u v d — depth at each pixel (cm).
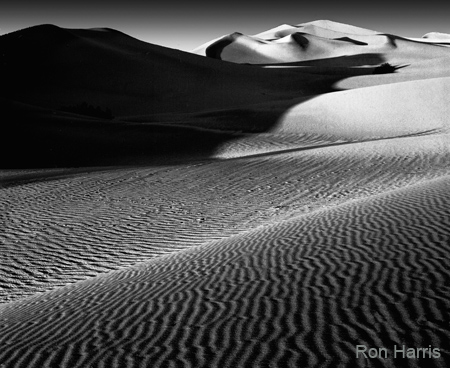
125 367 364
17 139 2867
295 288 497
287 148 2638
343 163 1734
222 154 2602
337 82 6669
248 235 881
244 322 422
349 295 452
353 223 787
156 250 980
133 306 529
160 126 3225
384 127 3005
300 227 841
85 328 475
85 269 918
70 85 6084
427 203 854
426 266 504
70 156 2659
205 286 563
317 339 365
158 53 7788
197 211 1258
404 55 11319
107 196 1448
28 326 523
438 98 3284
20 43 6988
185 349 382
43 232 1150
